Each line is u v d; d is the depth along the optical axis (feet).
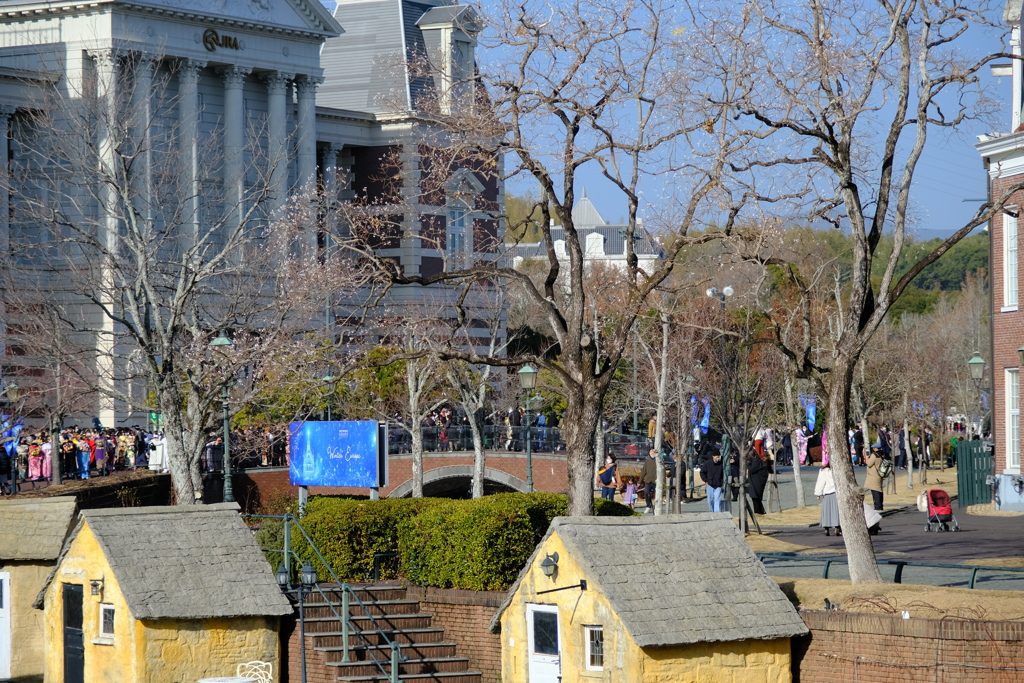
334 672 87.30
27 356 154.71
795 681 75.31
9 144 239.09
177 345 138.51
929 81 87.30
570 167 95.50
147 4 254.88
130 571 84.07
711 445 162.20
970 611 73.46
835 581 81.87
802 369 91.97
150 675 82.94
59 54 245.24
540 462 208.64
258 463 195.00
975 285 380.99
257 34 279.69
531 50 95.04
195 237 167.12
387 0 320.50
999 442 157.58
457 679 90.94
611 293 177.47
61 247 166.81
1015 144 149.48
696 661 72.59
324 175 299.58
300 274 146.10
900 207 87.40
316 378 130.41
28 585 96.84
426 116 112.68
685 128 90.53
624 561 75.05
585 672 74.59
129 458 191.52
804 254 142.92
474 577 93.09
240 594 86.07
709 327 122.83
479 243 178.19
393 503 100.22
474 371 218.18
